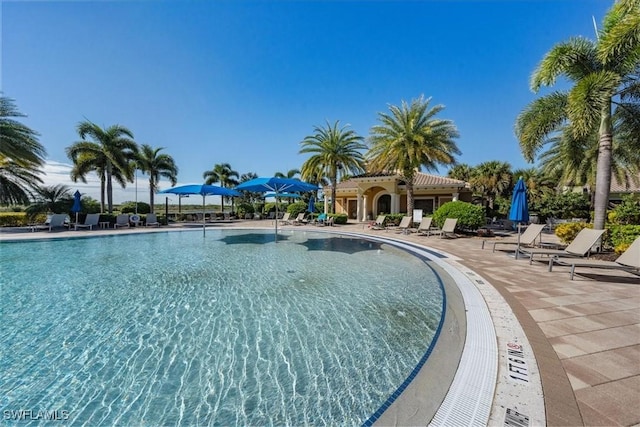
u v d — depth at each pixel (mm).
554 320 4117
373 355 3418
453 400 2424
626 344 3361
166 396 2678
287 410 2500
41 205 20625
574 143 12977
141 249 11812
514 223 19641
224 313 4777
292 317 4617
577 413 2191
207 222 29312
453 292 5621
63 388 2789
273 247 12484
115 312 4801
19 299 5465
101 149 23484
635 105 9633
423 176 29078
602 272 7215
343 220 24781
